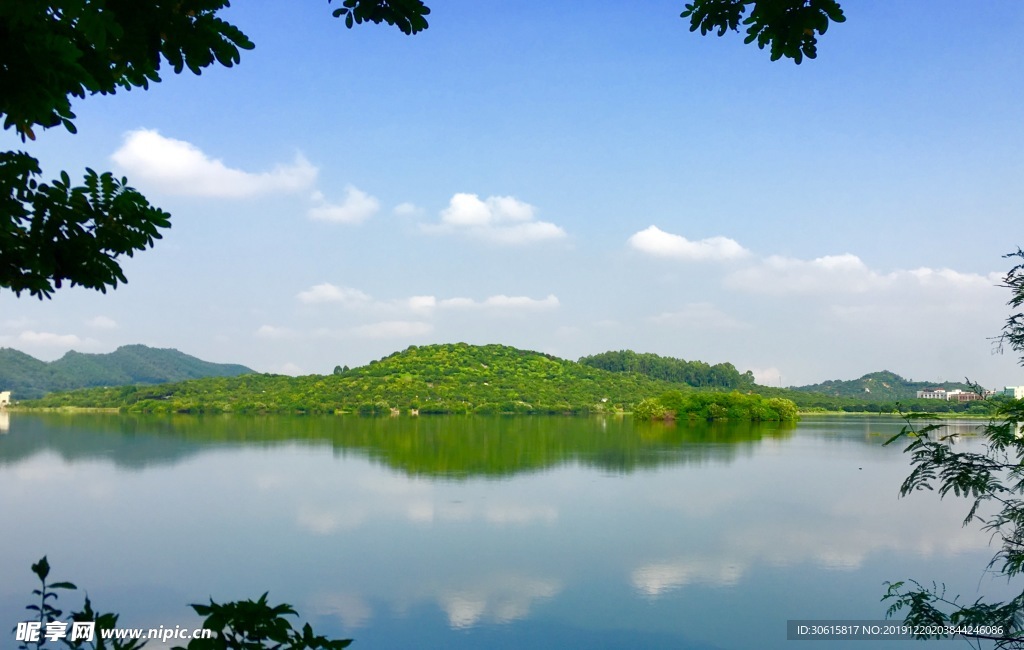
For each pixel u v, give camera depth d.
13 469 50.69
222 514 34.94
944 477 6.08
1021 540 5.93
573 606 21.72
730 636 19.50
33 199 3.34
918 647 18.31
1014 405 5.98
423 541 29.58
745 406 113.56
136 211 3.58
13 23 2.43
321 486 43.47
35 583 23.83
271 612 3.57
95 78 2.85
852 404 164.88
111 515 34.84
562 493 41.03
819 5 4.09
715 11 4.28
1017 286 6.16
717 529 31.89
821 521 33.69
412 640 19.16
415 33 3.78
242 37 3.14
